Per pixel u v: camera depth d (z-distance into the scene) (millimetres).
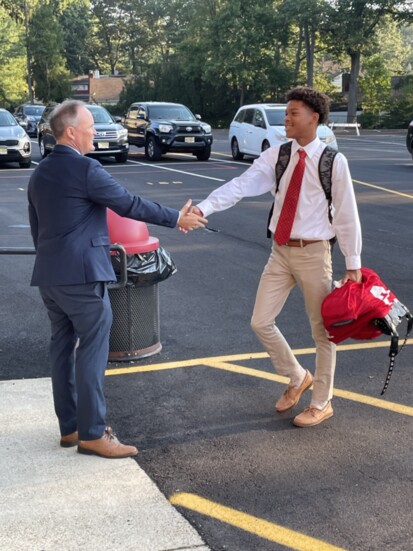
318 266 4184
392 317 4020
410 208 13078
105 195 3664
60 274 3680
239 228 11320
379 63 52469
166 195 14938
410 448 4133
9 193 15305
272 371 5348
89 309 3738
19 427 4328
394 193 14922
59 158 3686
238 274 8328
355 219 4055
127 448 3980
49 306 3891
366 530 3309
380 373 5316
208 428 4395
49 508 3436
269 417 4562
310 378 4656
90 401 3869
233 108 57125
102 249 3766
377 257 9227
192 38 58625
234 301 7195
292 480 3760
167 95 57812
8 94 62969
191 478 3773
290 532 3283
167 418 4535
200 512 3439
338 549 3160
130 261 5219
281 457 4016
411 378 5223
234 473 3830
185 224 3930
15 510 3414
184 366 5434
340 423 4469
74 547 3127
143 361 5527
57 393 4004
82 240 3695
